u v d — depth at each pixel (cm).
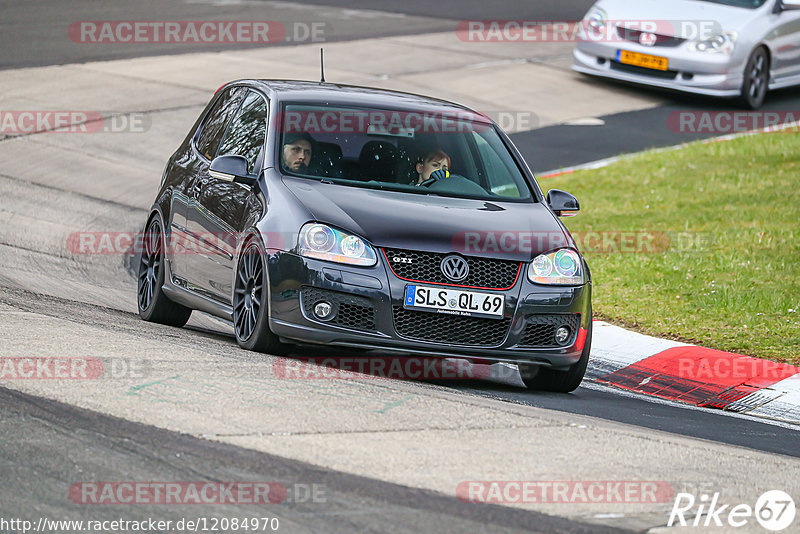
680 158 5847
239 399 2147
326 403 2181
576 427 2217
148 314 3241
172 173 3297
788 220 4756
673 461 2055
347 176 2822
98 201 4831
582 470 1930
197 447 1869
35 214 4522
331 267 2541
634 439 2178
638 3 7200
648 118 6750
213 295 2914
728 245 4422
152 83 6762
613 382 3100
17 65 6962
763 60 7012
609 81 7481
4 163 5200
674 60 6888
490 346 2617
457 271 2580
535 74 7506
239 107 3184
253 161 2897
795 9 7181
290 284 2564
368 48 7956
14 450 1816
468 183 2908
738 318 3603
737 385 3053
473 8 9769
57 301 3170
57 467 1761
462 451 1967
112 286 3725
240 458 1833
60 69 6944
